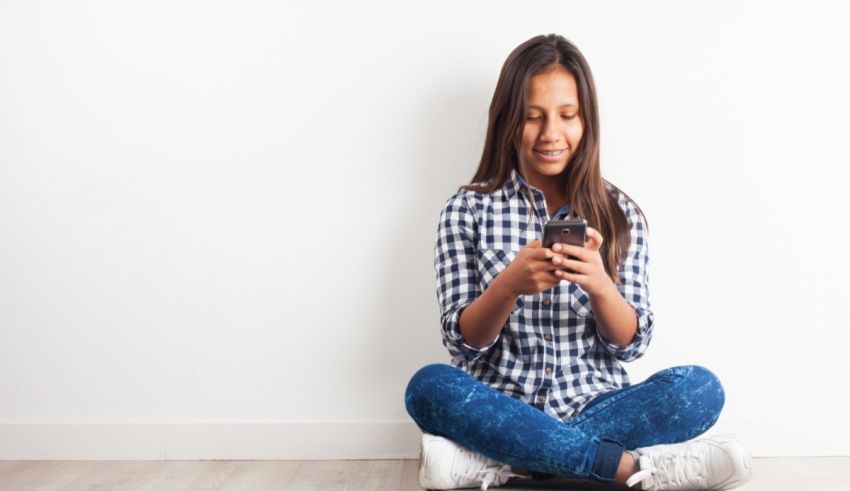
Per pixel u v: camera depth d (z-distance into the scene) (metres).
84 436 1.94
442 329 1.63
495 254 1.68
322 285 1.95
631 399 1.48
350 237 1.94
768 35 1.93
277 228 1.94
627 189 1.93
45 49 1.94
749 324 1.94
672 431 1.48
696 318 1.94
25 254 1.95
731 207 1.94
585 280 1.46
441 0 1.92
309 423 1.94
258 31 1.93
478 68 1.92
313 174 1.94
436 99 1.93
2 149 1.95
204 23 1.93
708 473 1.37
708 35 1.92
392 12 1.93
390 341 1.95
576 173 1.70
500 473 1.46
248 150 1.94
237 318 1.95
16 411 1.95
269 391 1.95
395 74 1.93
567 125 1.67
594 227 1.69
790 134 1.93
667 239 1.94
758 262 1.94
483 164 1.78
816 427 1.93
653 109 1.93
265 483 1.72
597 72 1.92
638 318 1.61
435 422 1.48
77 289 1.95
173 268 1.95
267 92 1.93
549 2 1.92
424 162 1.93
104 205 1.95
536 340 1.63
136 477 1.78
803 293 1.94
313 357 1.95
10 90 1.94
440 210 1.94
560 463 1.41
